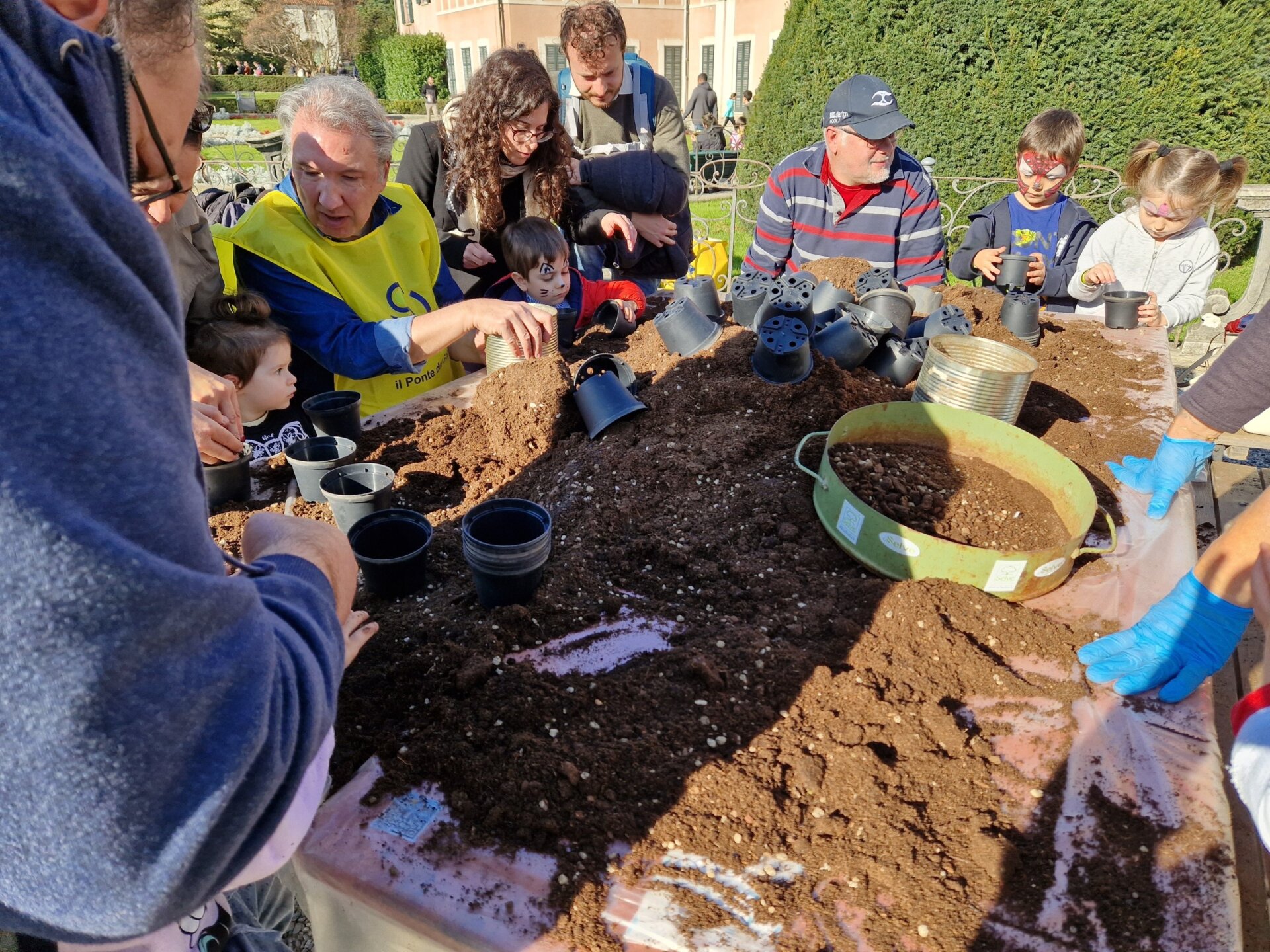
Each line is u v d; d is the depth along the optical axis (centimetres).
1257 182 784
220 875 64
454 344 321
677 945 100
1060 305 438
